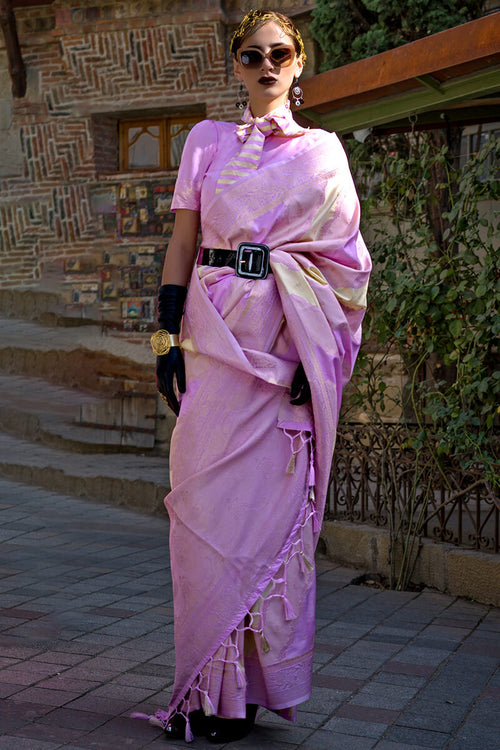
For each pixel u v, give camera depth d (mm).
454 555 4305
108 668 2961
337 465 5148
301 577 2438
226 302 2387
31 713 2504
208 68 7340
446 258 4438
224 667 2334
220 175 2430
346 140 5703
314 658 3240
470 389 4191
